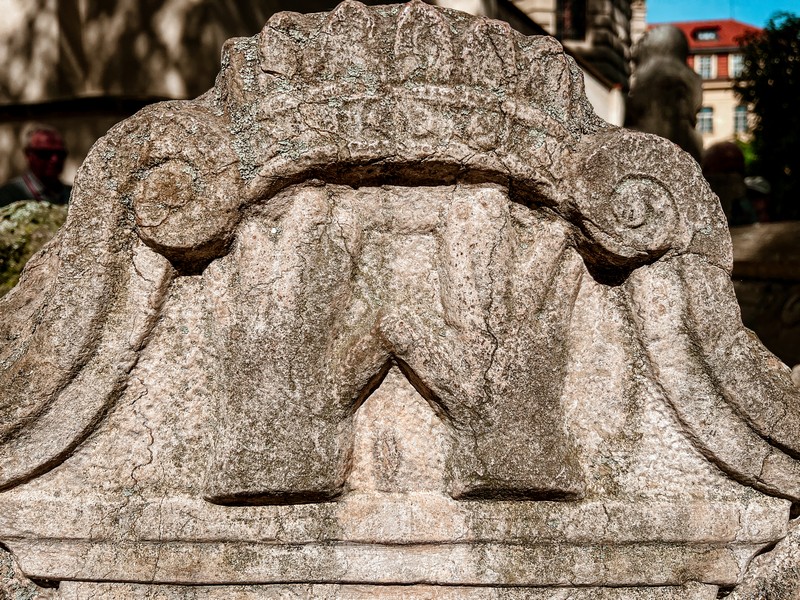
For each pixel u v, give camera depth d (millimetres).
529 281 1557
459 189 1553
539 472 1520
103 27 5230
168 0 5145
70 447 1538
